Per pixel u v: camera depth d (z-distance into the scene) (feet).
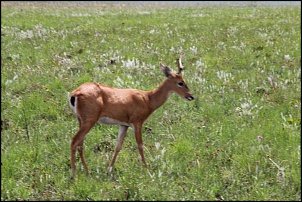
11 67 79.87
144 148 49.16
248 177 43.39
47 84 69.46
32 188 41.55
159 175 42.06
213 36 111.24
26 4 263.29
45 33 114.83
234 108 61.93
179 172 44.14
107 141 51.39
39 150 47.88
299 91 68.69
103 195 39.91
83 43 101.30
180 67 47.42
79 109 41.19
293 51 93.04
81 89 41.60
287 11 177.88
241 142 50.83
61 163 45.88
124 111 43.21
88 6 255.29
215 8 217.77
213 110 60.08
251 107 61.26
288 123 56.59
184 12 183.01
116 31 119.03
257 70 79.92
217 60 86.94
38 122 56.70
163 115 58.85
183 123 56.70
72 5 266.98
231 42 103.60
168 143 50.80
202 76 76.07
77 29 122.01
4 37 109.70
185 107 61.46
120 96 43.24
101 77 73.10
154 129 55.01
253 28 123.65
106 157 47.88
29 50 94.02
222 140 51.39
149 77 74.23
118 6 263.49
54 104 61.26
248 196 40.29
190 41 104.99
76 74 75.05
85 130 41.14
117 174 43.83
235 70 80.43
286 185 41.68
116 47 97.04
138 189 40.45
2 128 54.60
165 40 105.50
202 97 65.16
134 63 78.18
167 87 46.50
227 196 40.24
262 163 45.57
